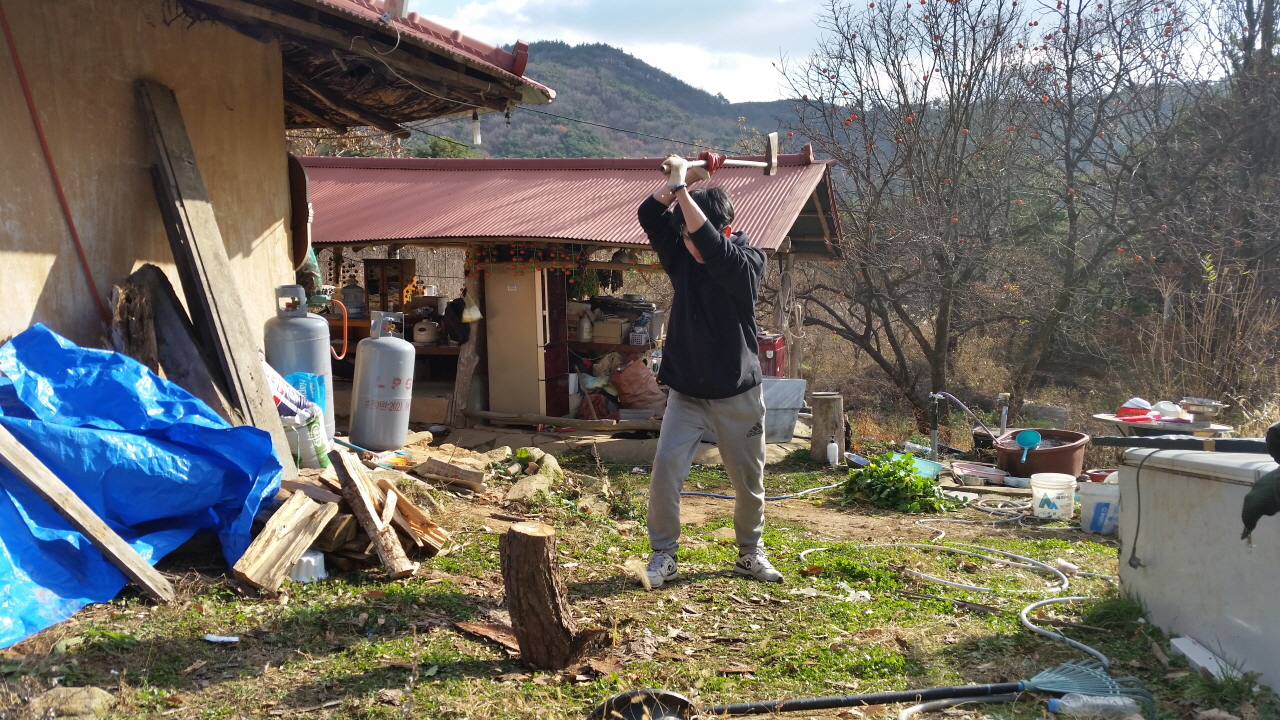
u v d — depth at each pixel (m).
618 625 3.92
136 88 5.54
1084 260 18.45
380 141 22.25
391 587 4.19
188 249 5.38
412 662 3.39
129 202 5.49
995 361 22.33
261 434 4.25
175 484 4.03
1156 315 15.45
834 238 13.52
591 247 9.88
